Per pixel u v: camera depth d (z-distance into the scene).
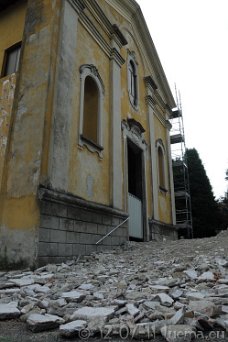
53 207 6.70
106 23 11.00
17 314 3.05
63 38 7.95
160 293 3.37
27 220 6.34
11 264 6.23
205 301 2.90
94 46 10.04
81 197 8.03
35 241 6.09
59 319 2.79
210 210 27.88
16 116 7.43
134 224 11.91
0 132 8.13
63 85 7.65
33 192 6.46
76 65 8.66
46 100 7.07
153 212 13.63
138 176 13.40
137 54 15.11
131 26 14.69
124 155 11.40
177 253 7.30
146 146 14.12
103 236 8.73
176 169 27.92
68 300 3.37
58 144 7.15
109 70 10.99
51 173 6.78
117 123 10.77
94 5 10.18
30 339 2.47
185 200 26.23
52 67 7.44
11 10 10.05
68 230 7.12
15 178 6.86
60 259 6.67
